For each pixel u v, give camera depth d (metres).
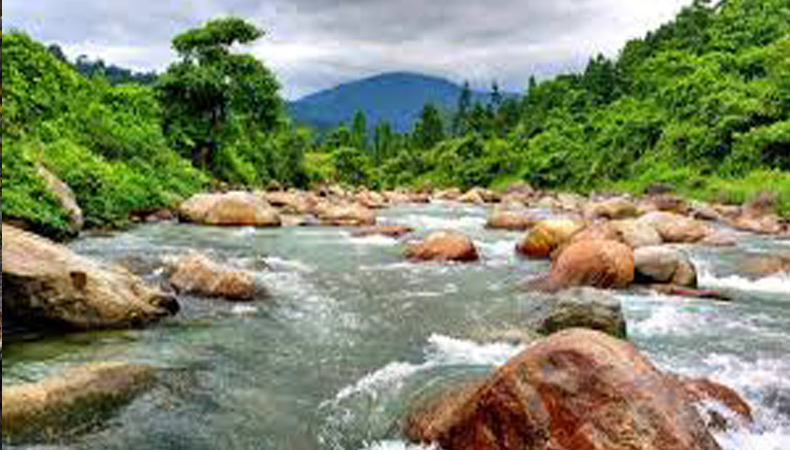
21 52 26.38
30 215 15.72
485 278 15.78
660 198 37.97
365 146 124.75
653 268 14.99
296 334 10.62
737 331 11.32
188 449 6.57
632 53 108.75
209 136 40.91
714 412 7.18
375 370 9.02
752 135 50.84
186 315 11.24
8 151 17.23
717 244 22.41
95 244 17.11
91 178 21.38
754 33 83.88
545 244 19.50
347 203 35.50
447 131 148.00
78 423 6.79
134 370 8.25
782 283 16.06
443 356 9.68
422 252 18.30
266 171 52.03
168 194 27.33
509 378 6.20
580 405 5.78
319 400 7.94
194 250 17.36
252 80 42.78
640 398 5.73
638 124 71.75
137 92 35.16
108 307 10.22
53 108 26.12
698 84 66.50
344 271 16.22
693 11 102.31
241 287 12.55
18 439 6.32
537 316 11.87
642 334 11.03
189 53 42.00
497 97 147.62
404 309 12.55
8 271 9.35
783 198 37.72
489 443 6.09
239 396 7.96
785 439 6.91
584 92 103.12
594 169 74.25
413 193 62.31
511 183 88.56
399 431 7.13
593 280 14.44
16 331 9.55
